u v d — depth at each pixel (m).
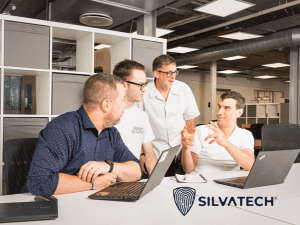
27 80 3.25
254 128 6.79
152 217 1.00
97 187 1.39
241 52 7.62
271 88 16.84
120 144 1.71
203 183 1.54
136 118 2.16
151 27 4.79
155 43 3.69
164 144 2.91
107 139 1.63
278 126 2.63
